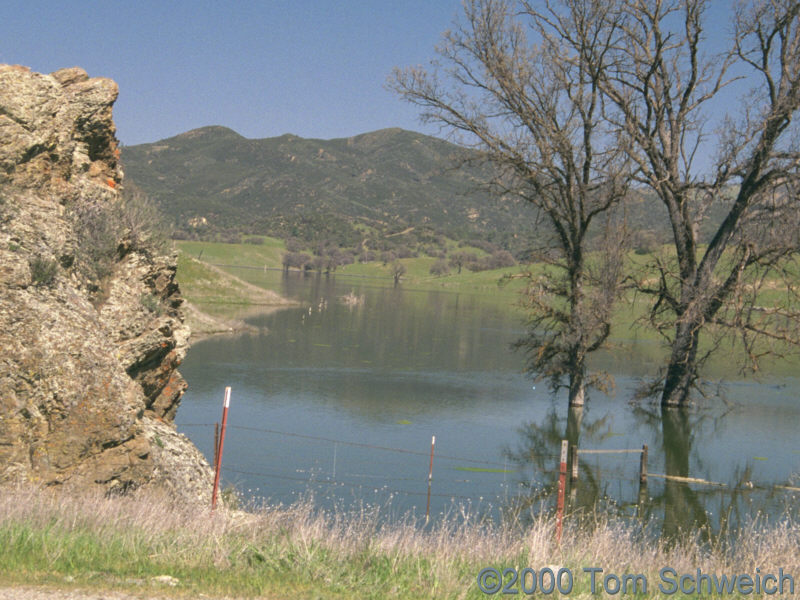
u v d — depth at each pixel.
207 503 13.72
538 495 20.83
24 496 9.73
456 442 27.72
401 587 7.64
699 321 33.75
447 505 18.81
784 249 31.09
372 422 30.33
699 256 43.69
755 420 34.75
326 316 83.88
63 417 11.70
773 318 32.12
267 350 51.31
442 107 33.31
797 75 30.48
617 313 36.25
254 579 7.51
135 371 14.98
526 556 8.98
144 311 15.06
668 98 33.97
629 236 33.94
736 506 20.55
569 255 34.22
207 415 29.36
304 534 8.95
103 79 17.03
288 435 26.52
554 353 35.53
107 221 15.03
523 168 32.97
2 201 13.05
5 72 14.70
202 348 50.12
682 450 28.14
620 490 21.97
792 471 25.14
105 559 7.72
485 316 97.62
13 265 12.16
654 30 33.09
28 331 11.76
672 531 17.36
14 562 7.19
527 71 32.31
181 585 7.15
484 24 31.97
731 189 34.09
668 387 36.75
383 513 17.09
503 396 38.94
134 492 11.98
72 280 13.73
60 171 14.92
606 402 38.81
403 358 51.69
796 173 31.06
